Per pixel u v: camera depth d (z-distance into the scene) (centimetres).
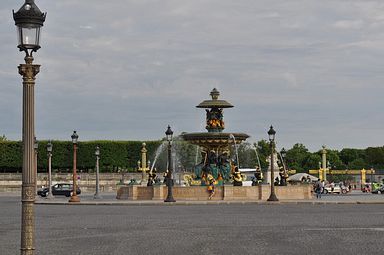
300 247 2319
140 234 2866
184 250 2241
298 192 6588
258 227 3216
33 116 1501
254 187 6359
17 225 3516
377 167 18800
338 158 18725
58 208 5316
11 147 12338
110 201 6250
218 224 3422
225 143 6588
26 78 1498
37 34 1504
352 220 3675
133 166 12988
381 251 2195
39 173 12050
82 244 2461
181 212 4531
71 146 12706
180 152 9250
